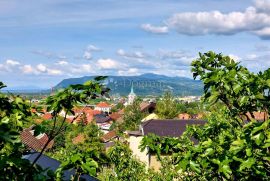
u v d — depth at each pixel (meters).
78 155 3.25
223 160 3.38
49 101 3.11
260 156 3.33
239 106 4.06
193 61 4.46
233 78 3.83
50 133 3.26
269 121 3.18
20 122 3.90
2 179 3.04
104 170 16.44
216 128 5.01
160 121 34.44
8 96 4.03
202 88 4.18
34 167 3.18
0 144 3.34
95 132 40.59
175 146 4.27
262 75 3.81
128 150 16.61
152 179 14.29
